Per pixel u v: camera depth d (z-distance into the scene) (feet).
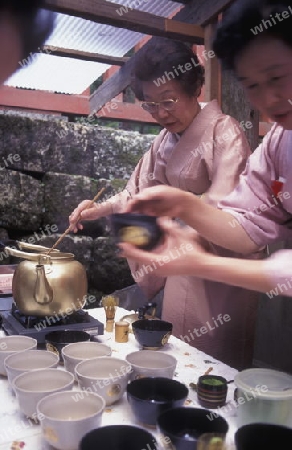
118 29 8.17
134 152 11.73
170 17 8.80
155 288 6.96
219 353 6.24
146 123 12.07
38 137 10.55
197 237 4.95
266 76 3.10
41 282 4.58
